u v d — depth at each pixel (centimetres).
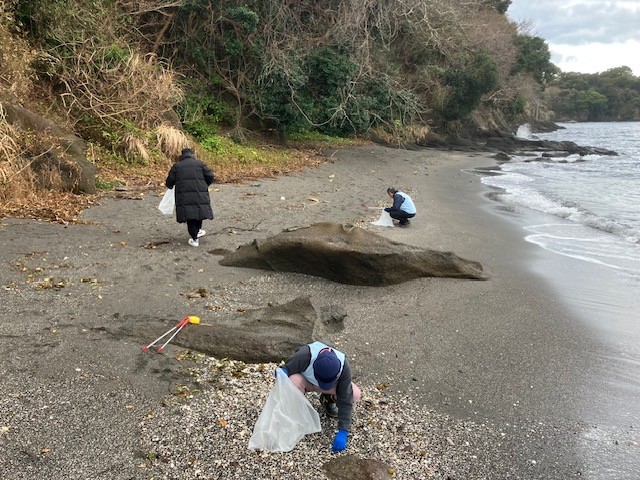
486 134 4172
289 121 1938
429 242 930
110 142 1266
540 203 1430
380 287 690
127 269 661
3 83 1135
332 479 322
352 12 1994
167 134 1382
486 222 1152
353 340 525
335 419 386
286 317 537
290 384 346
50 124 1019
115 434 351
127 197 1038
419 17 2481
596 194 1622
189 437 353
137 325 499
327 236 702
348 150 2302
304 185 1415
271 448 339
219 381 423
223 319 536
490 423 398
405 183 1673
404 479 328
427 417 400
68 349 449
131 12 1598
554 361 506
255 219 986
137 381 413
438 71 3175
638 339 566
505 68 4100
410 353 506
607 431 394
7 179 886
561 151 3603
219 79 1864
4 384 393
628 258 892
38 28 1291
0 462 315
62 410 370
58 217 852
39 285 585
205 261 723
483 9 3956
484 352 518
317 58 2003
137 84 1393
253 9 1808
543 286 732
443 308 630
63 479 307
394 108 2455
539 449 369
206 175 777
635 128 8938
